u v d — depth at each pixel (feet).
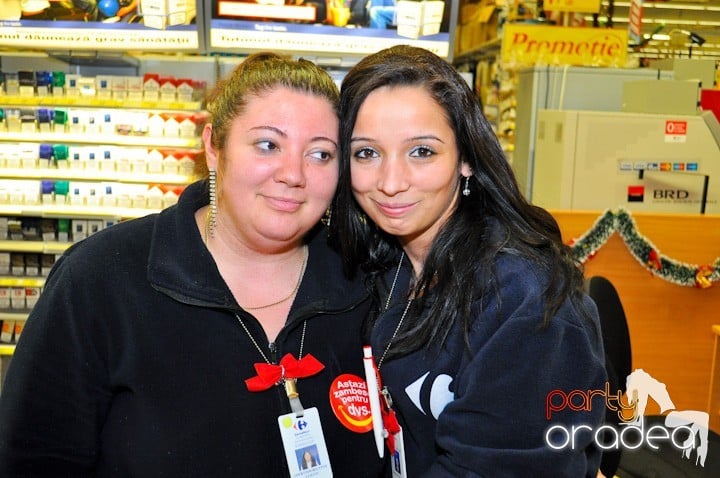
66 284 4.69
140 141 11.41
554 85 13.71
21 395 4.57
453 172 4.62
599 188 12.08
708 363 11.80
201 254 4.84
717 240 11.57
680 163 12.12
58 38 10.78
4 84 11.49
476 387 4.25
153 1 10.62
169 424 4.62
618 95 13.79
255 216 4.63
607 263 11.55
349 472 5.07
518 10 18.31
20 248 11.51
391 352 4.87
